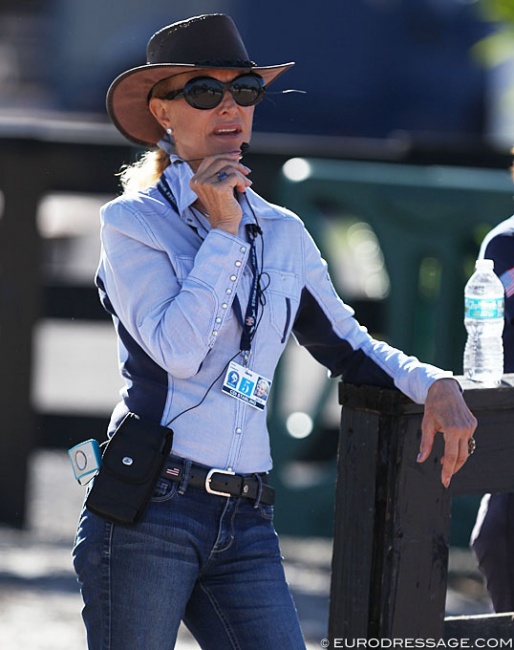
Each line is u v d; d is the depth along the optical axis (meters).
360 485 9.33
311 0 46.16
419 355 20.45
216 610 9.04
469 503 19.97
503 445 9.62
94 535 8.86
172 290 8.89
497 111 45.94
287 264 9.37
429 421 8.98
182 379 8.89
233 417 8.92
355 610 9.36
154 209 9.09
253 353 9.05
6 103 55.88
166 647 8.74
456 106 46.12
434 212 19.95
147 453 8.74
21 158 20.41
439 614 9.37
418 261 20.06
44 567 18.64
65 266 32.25
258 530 9.08
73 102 50.69
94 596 8.85
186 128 9.27
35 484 22.56
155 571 8.69
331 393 20.58
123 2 49.53
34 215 20.50
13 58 61.41
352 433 9.39
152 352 8.71
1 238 20.47
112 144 20.53
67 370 28.31
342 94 46.50
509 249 11.01
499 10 20.00
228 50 9.25
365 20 46.38
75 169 20.53
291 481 20.28
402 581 9.20
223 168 8.85
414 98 46.38
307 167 20.09
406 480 9.17
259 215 9.41
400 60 46.44
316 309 9.62
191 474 8.80
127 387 9.16
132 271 8.93
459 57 46.06
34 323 20.56
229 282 8.76
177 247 8.99
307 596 17.95
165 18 48.91
